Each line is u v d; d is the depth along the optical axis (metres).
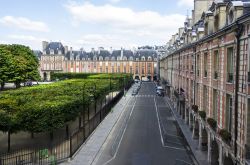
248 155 19.62
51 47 176.25
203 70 36.22
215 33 27.77
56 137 41.06
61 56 174.75
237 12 23.27
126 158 35.06
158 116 62.69
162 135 46.28
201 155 35.44
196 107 40.31
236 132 22.22
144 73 177.62
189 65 47.62
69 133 43.22
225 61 25.70
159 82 146.75
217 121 28.72
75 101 39.44
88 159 34.06
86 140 41.44
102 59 176.50
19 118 32.91
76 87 55.22
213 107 30.80
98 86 58.22
